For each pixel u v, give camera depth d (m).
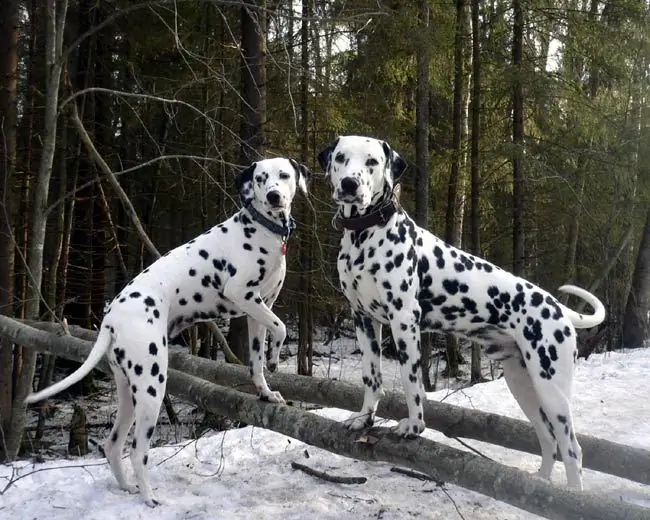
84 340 2.81
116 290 6.65
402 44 4.98
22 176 4.68
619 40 5.25
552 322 1.92
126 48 5.58
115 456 2.15
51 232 5.41
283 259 2.21
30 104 4.78
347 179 1.79
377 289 1.90
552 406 1.92
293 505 2.11
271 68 4.54
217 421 3.90
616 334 7.33
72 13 5.58
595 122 5.23
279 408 2.19
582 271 7.20
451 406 2.36
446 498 2.20
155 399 2.03
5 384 4.01
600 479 2.43
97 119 5.83
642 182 5.75
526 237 7.26
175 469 2.39
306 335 6.06
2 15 4.27
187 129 5.60
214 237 2.17
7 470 2.40
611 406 3.41
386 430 1.98
